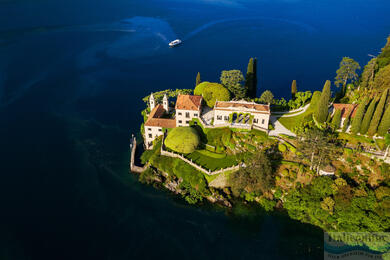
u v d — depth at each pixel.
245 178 89.06
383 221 75.31
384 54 118.31
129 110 150.88
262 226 85.75
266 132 102.38
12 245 80.88
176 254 79.38
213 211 90.56
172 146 102.88
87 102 159.12
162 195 97.06
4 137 127.00
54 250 79.94
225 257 78.50
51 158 114.94
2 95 163.75
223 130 105.25
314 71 195.12
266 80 183.62
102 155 117.00
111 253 79.56
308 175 90.88
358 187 82.69
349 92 119.19
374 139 94.69
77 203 94.75
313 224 84.81
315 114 107.44
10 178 104.00
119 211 91.88
